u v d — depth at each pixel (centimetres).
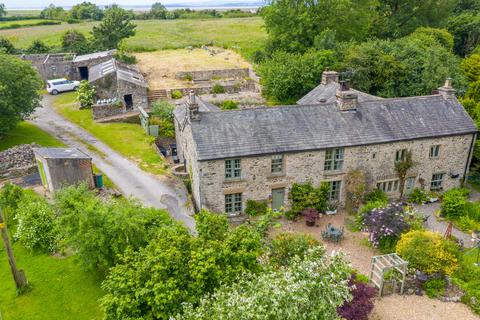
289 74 4828
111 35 6944
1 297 2122
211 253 1648
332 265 1498
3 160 3431
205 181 2761
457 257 2280
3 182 3278
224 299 1420
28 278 2250
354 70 4659
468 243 2662
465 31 7700
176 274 1611
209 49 8062
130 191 3100
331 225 2764
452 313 2009
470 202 3084
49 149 3166
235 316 1328
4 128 3725
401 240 2322
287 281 1365
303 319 1342
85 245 2019
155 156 3753
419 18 7262
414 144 3073
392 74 4775
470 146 3256
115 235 2027
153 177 3344
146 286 1568
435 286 2158
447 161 3241
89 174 3061
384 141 2967
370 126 3030
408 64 4812
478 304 2017
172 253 1636
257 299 1340
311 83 4803
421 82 4728
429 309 2034
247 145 2783
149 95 5178
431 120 3164
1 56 3791
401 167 3077
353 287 1587
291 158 2853
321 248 1605
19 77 3853
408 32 7044
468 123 3219
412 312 2014
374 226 2528
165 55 7506
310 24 5741
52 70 6034
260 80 5441
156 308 1548
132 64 6328
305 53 5219
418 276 2212
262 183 2878
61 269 2322
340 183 3036
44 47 7238
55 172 2927
